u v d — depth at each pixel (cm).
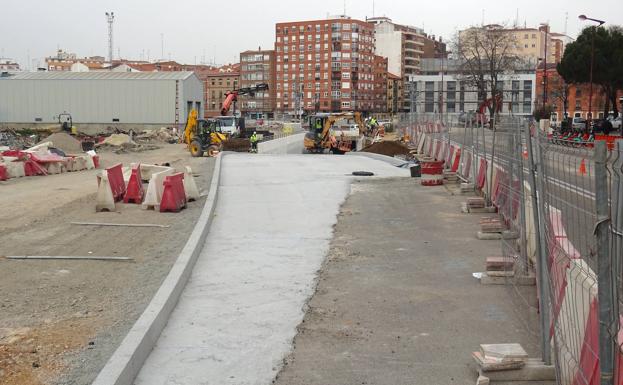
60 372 519
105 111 7006
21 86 7069
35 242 1098
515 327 636
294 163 2677
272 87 15838
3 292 775
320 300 746
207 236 1130
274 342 611
